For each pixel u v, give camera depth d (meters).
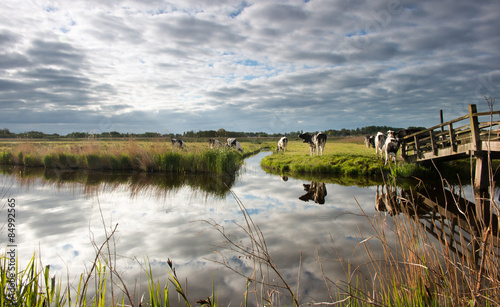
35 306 2.42
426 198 9.08
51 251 5.15
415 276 2.54
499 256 2.25
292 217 7.10
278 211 7.72
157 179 13.87
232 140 27.25
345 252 4.85
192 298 3.65
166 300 2.23
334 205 8.28
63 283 3.99
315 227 6.28
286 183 12.59
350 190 10.76
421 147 14.40
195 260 4.80
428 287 2.44
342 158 17.23
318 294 3.60
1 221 6.91
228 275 4.27
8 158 19.58
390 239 4.99
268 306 2.88
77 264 4.66
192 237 5.86
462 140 11.60
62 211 7.85
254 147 36.41
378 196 9.45
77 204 8.68
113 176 14.65
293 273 4.23
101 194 10.31
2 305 2.29
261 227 6.36
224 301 3.56
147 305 3.44
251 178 14.18
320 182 12.77
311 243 5.35
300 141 52.84
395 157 14.60
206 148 17.48
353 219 6.78
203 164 16.20
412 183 12.04
